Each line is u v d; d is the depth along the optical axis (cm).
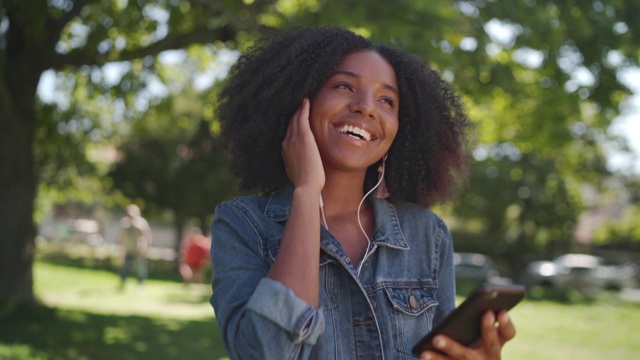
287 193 212
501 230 3189
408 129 229
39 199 2355
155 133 2752
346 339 196
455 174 245
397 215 218
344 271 201
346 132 209
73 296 1448
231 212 206
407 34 807
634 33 1121
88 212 4219
